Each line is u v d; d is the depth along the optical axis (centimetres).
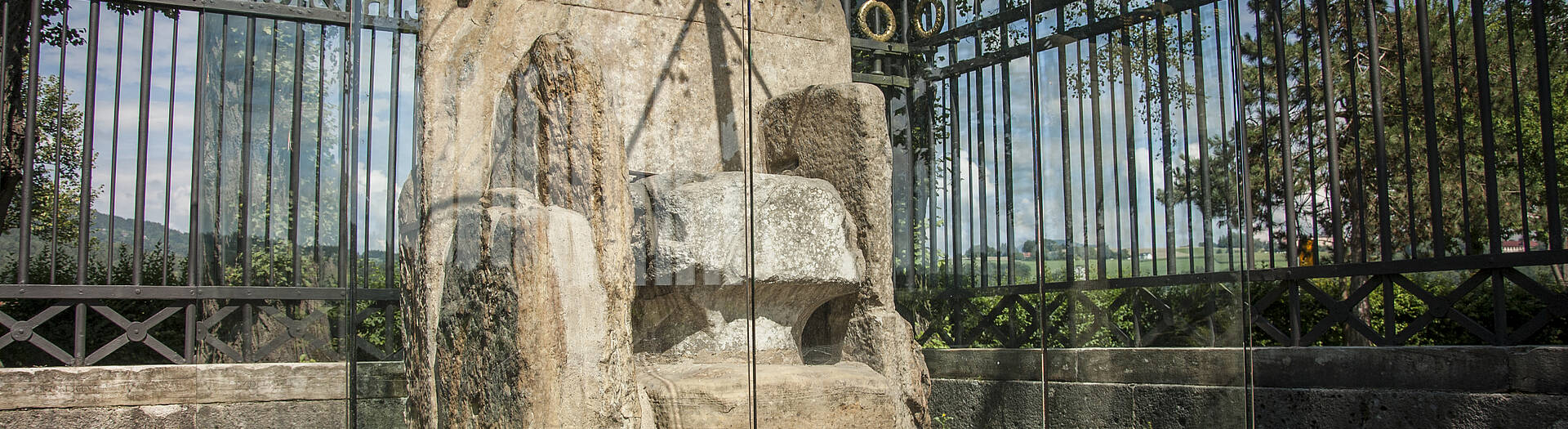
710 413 190
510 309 190
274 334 341
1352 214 1191
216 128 391
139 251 395
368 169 220
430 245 209
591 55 199
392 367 223
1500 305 341
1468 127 1160
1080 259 247
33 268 701
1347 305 387
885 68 230
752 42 217
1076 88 254
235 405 349
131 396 360
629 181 198
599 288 193
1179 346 261
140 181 399
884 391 213
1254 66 1210
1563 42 1133
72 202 835
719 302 196
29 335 369
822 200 214
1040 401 236
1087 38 259
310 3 375
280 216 344
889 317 218
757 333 200
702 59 209
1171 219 264
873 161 220
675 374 191
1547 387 312
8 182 491
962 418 226
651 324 195
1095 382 246
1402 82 380
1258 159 1185
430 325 208
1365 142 1182
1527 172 1154
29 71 388
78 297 380
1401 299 1089
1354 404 360
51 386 352
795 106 219
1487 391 327
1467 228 354
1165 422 252
